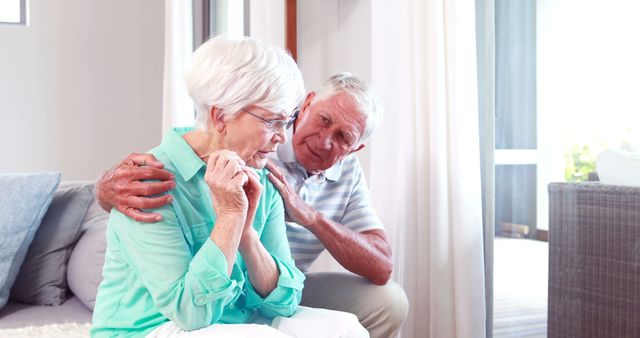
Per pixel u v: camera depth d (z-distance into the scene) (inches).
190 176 48.3
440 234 73.9
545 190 72.6
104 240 79.6
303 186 68.6
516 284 76.5
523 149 75.2
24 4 165.0
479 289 72.1
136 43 172.6
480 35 79.9
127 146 172.6
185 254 45.7
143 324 46.8
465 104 72.7
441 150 73.7
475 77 73.5
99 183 49.9
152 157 48.9
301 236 70.0
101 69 170.4
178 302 43.7
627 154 63.1
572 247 68.9
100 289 48.9
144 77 173.3
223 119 47.0
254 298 51.8
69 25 167.9
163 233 45.2
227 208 45.6
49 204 83.6
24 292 82.2
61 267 83.7
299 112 68.2
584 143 67.9
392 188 84.0
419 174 77.5
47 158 167.5
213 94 46.0
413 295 78.8
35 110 166.2
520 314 75.9
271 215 55.1
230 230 45.0
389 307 68.3
